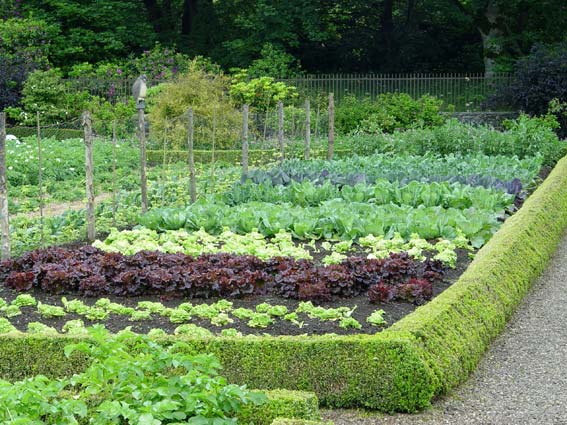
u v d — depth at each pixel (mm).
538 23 37500
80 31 36594
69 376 7066
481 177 17016
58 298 9812
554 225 13648
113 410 5098
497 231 12531
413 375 6742
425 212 13375
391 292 9273
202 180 18062
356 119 28234
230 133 24406
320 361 6836
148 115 25312
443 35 40000
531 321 9367
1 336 7262
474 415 6699
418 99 30734
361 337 6980
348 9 39250
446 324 7656
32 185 18953
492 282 9320
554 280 11312
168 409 5152
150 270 10141
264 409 5723
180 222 13258
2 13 35719
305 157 20875
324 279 9633
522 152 22141
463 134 22531
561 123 30031
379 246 11852
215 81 25641
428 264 10477
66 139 25406
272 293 9742
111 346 5590
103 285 9844
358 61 39844
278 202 15266
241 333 8094
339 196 15617
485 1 36156
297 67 36656
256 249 11414
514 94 30328
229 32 39750
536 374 7637
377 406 6758
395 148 22859
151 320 8750
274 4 37125
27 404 5141
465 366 7512
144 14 39312
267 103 27516
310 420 5648
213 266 10406
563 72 29859
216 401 5332
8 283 10086
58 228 13320
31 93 28453
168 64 33156
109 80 30578
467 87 32125
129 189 18656
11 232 13109
